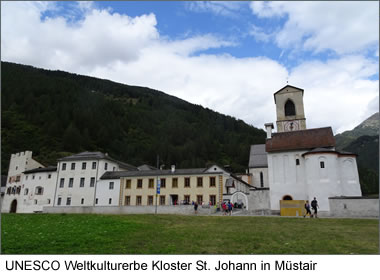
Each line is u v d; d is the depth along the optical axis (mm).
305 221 22203
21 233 15008
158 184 36562
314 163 36281
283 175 39938
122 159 115375
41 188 61500
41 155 98875
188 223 20844
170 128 169875
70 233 15227
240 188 56875
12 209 66562
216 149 142750
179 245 12680
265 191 40219
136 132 155625
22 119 121688
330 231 16656
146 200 52406
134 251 11523
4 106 125625
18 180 67500
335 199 29516
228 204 32656
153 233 15727
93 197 56344
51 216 26469
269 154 41625
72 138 109688
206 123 198500
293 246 12555
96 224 19203
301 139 41125
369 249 12016
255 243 13148
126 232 15945
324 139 39688
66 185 59156
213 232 16219
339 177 35875
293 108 59719
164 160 122812
